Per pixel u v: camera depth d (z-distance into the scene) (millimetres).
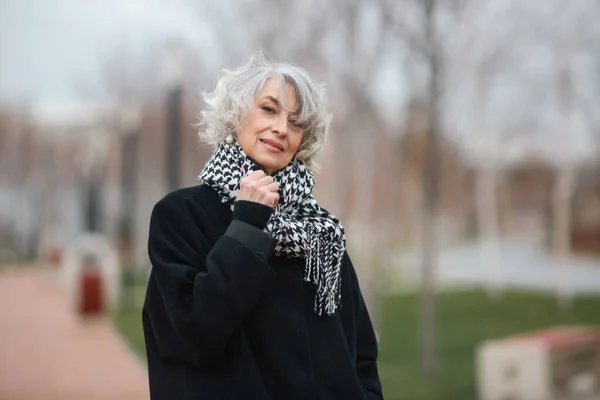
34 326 12766
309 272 2025
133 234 28469
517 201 36938
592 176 21219
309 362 2010
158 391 1983
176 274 1913
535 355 6770
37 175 43688
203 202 2062
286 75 2111
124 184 32000
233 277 1864
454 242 39312
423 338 8953
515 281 19094
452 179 20859
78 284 13883
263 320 1995
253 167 2078
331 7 9930
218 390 1932
